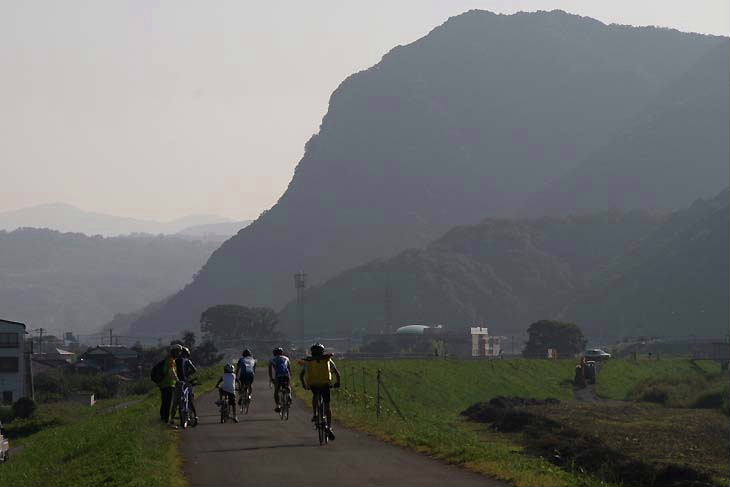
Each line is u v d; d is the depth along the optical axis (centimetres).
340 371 6291
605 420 5503
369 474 1600
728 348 9825
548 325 13688
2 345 8581
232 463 1748
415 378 6756
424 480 1533
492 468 1625
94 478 1630
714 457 4038
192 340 12194
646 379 8481
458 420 5412
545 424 4734
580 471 2669
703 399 6725
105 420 3512
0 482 1998
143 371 12212
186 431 2364
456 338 16412
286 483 1512
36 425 5869
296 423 2609
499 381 7556
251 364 3022
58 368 11594
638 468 3173
